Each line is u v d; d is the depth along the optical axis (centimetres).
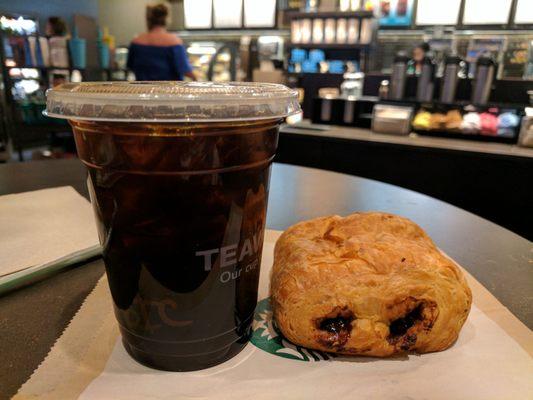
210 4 175
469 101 89
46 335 17
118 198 13
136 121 11
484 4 128
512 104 87
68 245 25
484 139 82
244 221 14
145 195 13
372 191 40
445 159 79
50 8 130
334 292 16
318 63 143
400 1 138
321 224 21
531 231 76
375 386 15
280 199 37
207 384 15
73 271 23
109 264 15
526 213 75
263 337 18
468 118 83
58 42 112
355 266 17
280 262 20
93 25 132
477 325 18
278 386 15
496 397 14
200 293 14
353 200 37
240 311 16
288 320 17
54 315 19
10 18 113
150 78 118
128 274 14
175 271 14
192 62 173
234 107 12
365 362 16
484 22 129
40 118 112
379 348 16
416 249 18
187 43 191
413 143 80
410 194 39
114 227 14
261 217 15
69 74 118
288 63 148
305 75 126
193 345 15
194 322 15
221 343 15
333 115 99
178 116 11
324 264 17
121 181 13
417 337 16
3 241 25
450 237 29
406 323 16
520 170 74
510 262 25
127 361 16
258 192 15
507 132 80
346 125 98
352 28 135
